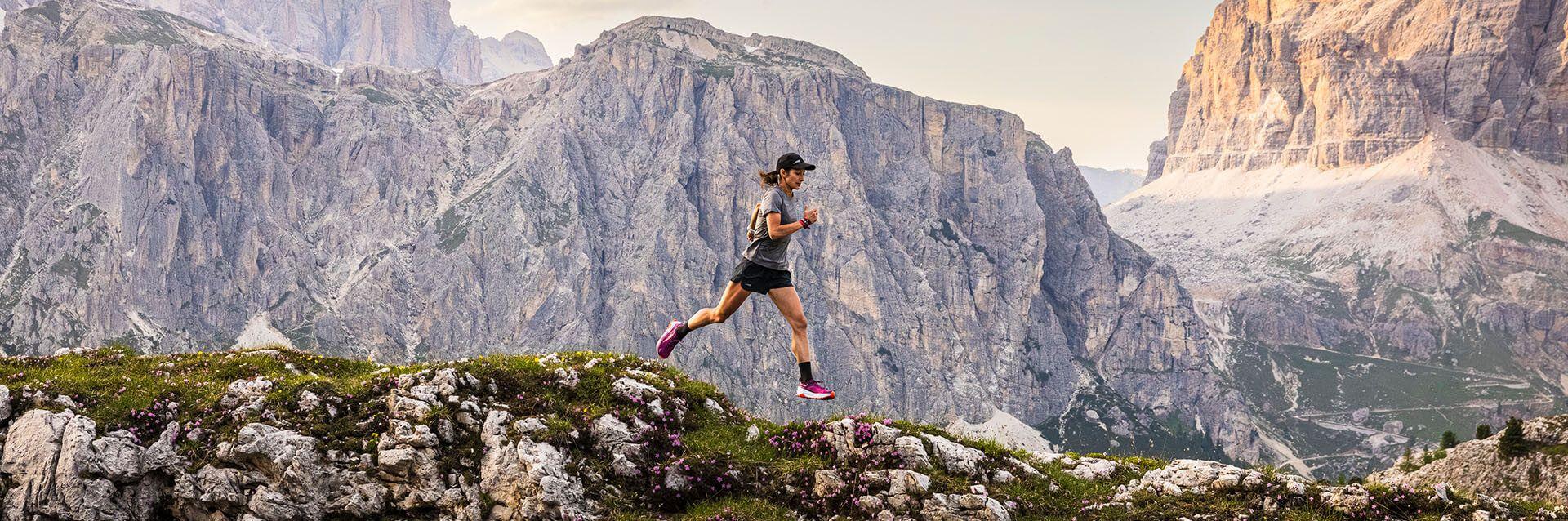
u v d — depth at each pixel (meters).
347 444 19.84
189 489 19.36
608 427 20.47
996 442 22.53
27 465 19.30
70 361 23.34
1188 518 18.91
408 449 19.48
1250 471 20.38
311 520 19.12
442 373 21.09
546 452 19.55
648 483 19.88
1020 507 19.39
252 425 19.66
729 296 18.91
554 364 22.97
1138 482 20.88
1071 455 23.25
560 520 18.77
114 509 19.22
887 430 20.72
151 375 22.56
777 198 18.00
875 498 19.23
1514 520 18.64
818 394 18.72
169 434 20.02
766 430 22.39
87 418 19.97
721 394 23.78
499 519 19.09
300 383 21.12
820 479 19.84
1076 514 19.27
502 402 21.17
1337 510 18.92
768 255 18.45
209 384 21.83
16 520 18.98
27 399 20.41
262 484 19.36
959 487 19.45
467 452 19.81
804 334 18.92
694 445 20.91
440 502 19.11
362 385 21.42
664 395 22.33
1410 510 18.97
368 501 19.31
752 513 19.08
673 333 19.88
